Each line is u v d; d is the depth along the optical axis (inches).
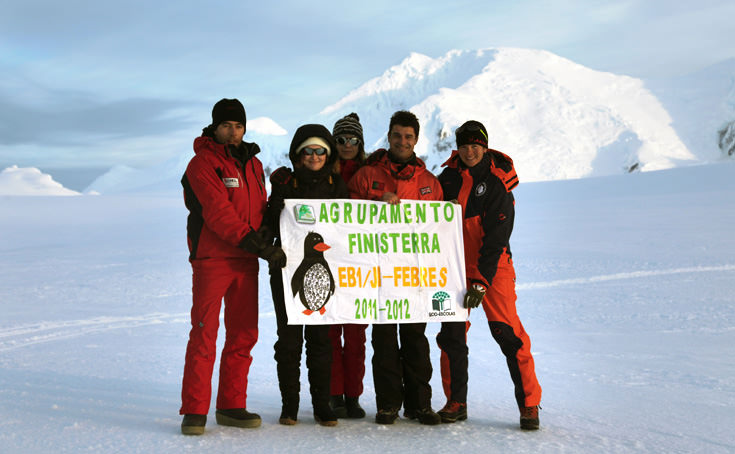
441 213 168.2
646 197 1348.4
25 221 1397.6
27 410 166.4
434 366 251.4
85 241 969.5
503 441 141.0
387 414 160.6
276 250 151.8
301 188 163.8
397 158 170.6
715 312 340.8
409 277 164.9
